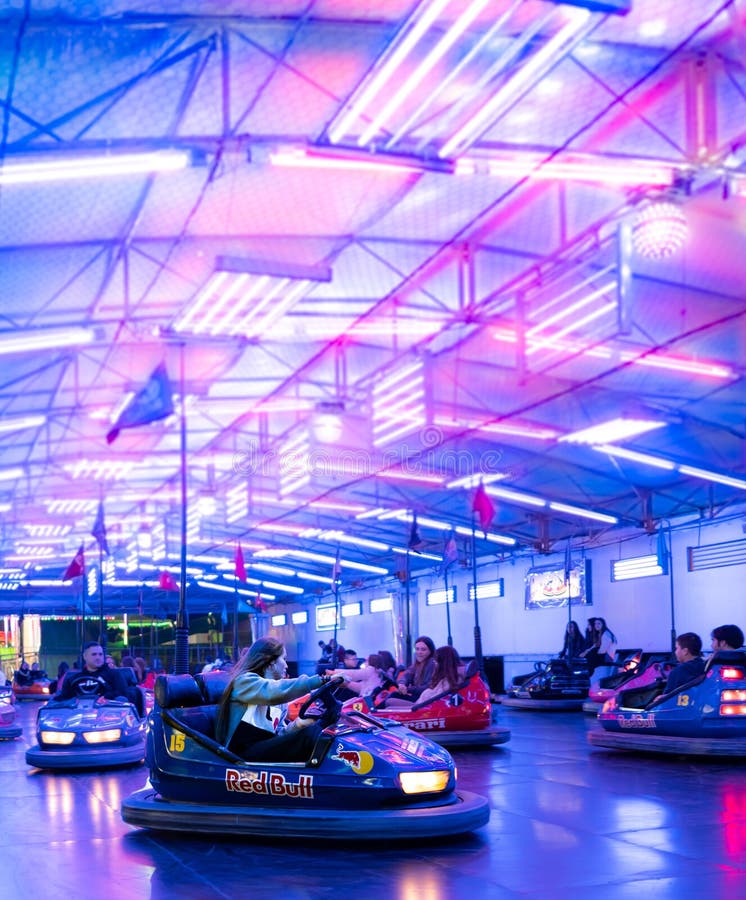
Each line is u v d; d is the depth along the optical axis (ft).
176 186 28.02
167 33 21.49
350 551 102.42
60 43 20.86
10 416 50.24
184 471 34.01
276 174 28.04
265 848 16.76
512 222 32.94
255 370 49.21
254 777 17.56
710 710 28.60
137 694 35.47
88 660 34.91
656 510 66.90
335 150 24.56
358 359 48.78
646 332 39.75
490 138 26.32
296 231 32.50
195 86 23.40
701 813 19.16
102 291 35.22
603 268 35.37
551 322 36.73
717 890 13.30
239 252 33.60
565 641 68.39
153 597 141.38
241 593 140.46
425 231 33.45
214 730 18.92
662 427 50.21
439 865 15.21
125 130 24.53
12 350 37.29
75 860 16.34
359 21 21.85
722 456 53.62
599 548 72.54
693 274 35.06
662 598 65.57
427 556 94.53
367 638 112.47
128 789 26.07
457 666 35.14
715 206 30.40
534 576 79.66
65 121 23.62
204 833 17.85
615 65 24.41
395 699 35.73
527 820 18.85
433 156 25.52
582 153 26.68
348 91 24.29
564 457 58.54
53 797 24.79
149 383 40.40
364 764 17.10
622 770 26.55
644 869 14.60
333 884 14.14
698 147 25.13
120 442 63.00
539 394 49.19
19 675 102.42
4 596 134.41
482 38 20.70
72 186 26.91
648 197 27.78
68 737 31.04
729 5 22.39
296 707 30.50
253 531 95.25
